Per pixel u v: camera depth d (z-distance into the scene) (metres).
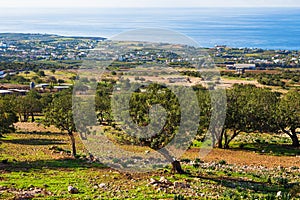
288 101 51.03
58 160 35.25
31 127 66.56
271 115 49.19
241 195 24.42
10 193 23.52
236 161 37.78
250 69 138.38
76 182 26.75
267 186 27.50
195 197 23.59
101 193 23.98
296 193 25.44
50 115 38.31
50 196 23.14
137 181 27.22
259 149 46.50
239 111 45.88
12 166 32.38
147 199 22.77
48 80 123.44
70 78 125.12
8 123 46.66
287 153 44.09
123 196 23.30
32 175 28.91
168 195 23.64
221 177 29.69
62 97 39.06
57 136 55.34
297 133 61.53
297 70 145.38
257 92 53.53
